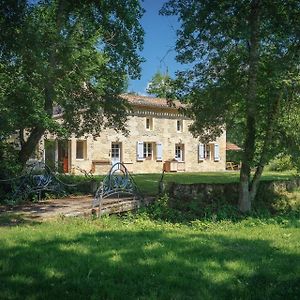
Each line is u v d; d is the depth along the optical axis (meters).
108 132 31.17
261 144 14.74
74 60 14.01
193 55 13.56
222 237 9.06
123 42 16.83
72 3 15.34
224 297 5.25
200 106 14.45
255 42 12.66
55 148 27.67
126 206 13.02
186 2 12.77
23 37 12.04
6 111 12.15
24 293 5.25
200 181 21.81
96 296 5.20
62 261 6.50
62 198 14.89
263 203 15.92
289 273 6.23
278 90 13.40
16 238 8.03
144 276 5.89
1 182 13.86
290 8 12.22
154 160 34.12
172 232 9.55
